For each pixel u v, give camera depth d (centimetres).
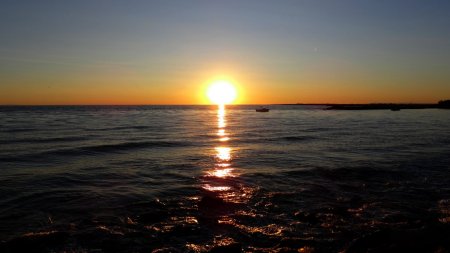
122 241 898
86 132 3909
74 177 1628
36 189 1399
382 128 4684
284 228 995
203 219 1066
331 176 1675
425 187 1458
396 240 805
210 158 2200
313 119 7531
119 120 6788
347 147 2720
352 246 811
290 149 2617
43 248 845
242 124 5738
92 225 1009
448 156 2234
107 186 1471
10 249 832
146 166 1922
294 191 1402
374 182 1552
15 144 2745
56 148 2522
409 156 2250
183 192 1385
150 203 1227
